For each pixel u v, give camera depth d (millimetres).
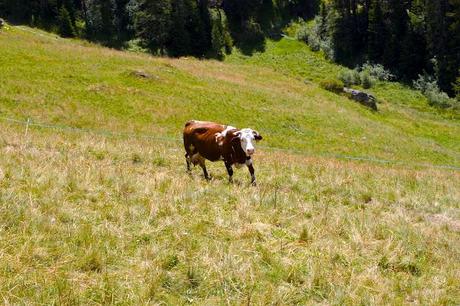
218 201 10625
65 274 6375
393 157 35062
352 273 7172
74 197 9641
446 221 11852
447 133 50125
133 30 90188
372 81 73188
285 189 13531
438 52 76188
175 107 34375
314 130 37062
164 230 8312
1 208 8055
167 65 46188
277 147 31906
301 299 6453
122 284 6348
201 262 7129
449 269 7910
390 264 7922
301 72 80500
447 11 77875
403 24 83000
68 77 35094
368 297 6562
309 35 91438
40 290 5965
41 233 7445
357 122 42125
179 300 6152
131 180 11258
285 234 8766
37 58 38188
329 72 80312
